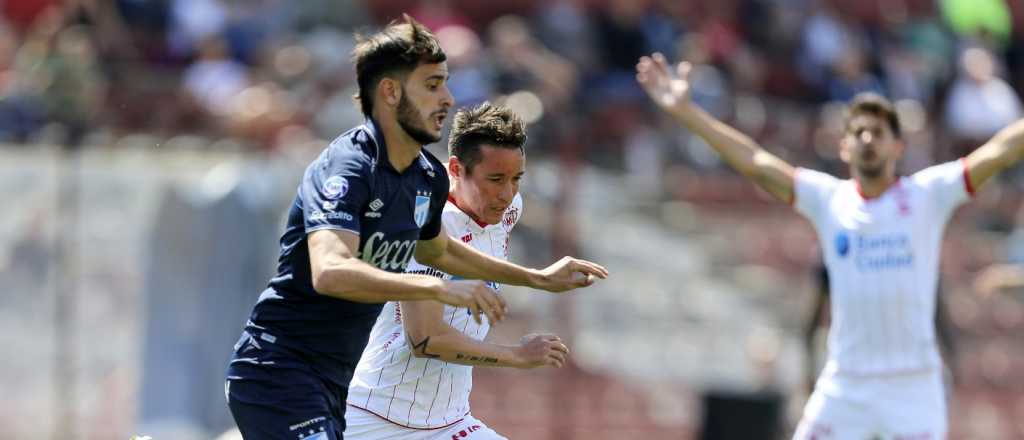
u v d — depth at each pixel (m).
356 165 18.42
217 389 42.03
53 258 43.62
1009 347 52.03
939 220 27.27
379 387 22.20
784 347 48.72
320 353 19.72
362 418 22.28
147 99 50.16
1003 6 71.56
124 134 48.25
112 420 42.53
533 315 47.47
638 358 49.44
